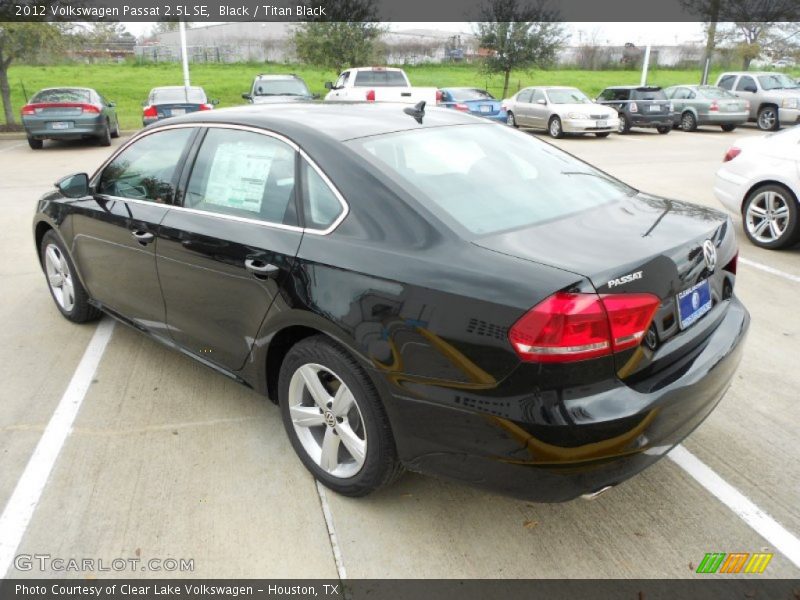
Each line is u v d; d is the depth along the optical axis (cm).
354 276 253
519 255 231
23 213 853
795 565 252
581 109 1861
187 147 350
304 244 274
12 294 546
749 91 2131
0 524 274
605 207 289
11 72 3912
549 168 320
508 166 307
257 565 254
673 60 4488
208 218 323
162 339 380
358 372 259
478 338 221
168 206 352
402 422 246
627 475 230
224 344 327
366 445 266
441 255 239
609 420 214
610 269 219
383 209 260
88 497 291
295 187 290
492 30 2862
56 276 484
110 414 358
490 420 221
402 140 300
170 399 374
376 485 271
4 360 423
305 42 2875
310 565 254
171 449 326
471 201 269
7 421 351
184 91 1795
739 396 374
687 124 2088
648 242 246
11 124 1981
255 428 345
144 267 365
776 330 466
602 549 260
